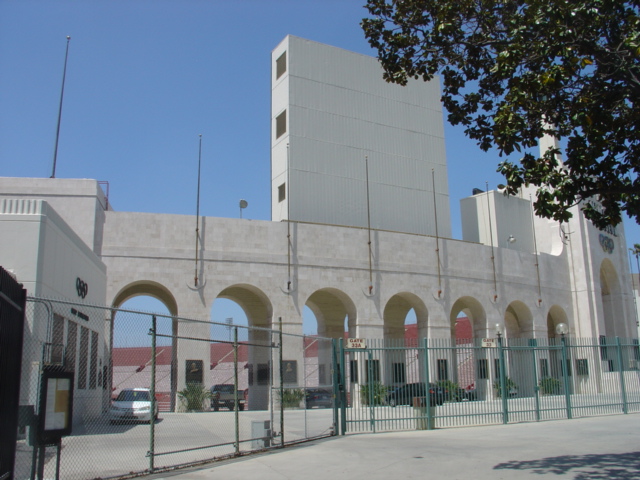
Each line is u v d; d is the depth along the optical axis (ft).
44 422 33.65
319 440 63.26
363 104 166.50
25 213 70.38
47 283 71.15
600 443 57.06
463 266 165.17
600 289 200.23
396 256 154.40
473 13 44.93
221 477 41.60
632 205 44.47
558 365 94.38
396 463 46.14
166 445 56.08
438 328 155.94
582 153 41.60
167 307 153.79
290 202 149.18
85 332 85.20
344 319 177.47
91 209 126.21
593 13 38.09
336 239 147.54
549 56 39.63
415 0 46.93
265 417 70.49
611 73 40.78
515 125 41.83
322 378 135.64
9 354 31.73
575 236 197.88
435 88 181.06
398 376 84.23
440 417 77.05
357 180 160.15
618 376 99.50
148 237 131.13
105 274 115.34
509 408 84.28
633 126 44.01
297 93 156.97
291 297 139.54
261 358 127.75
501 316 169.17
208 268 134.00
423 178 171.42
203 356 127.44
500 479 38.75
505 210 188.85
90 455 50.52
